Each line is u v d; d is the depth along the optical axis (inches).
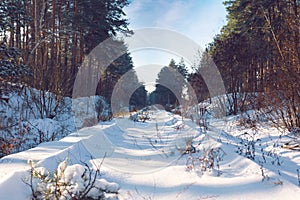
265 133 277.4
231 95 461.7
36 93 411.8
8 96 385.7
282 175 128.3
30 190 97.3
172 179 135.6
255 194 109.5
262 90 306.5
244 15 819.4
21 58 423.5
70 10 797.2
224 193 113.6
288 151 192.9
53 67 464.1
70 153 171.2
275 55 266.2
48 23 776.3
